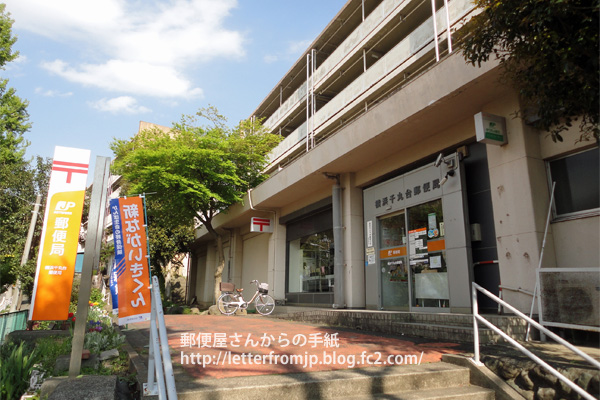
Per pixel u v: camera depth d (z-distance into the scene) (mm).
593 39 3838
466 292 8484
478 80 7316
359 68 18719
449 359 4805
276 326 9359
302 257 15992
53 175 5453
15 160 15570
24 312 8555
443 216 9383
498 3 4305
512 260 7406
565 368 3781
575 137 6957
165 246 24062
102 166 4746
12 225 16594
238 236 21828
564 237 6996
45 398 3727
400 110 9117
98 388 3549
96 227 4520
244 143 18172
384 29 16500
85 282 4355
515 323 6270
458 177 9039
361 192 12836
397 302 10797
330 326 9578
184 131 17375
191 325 9508
